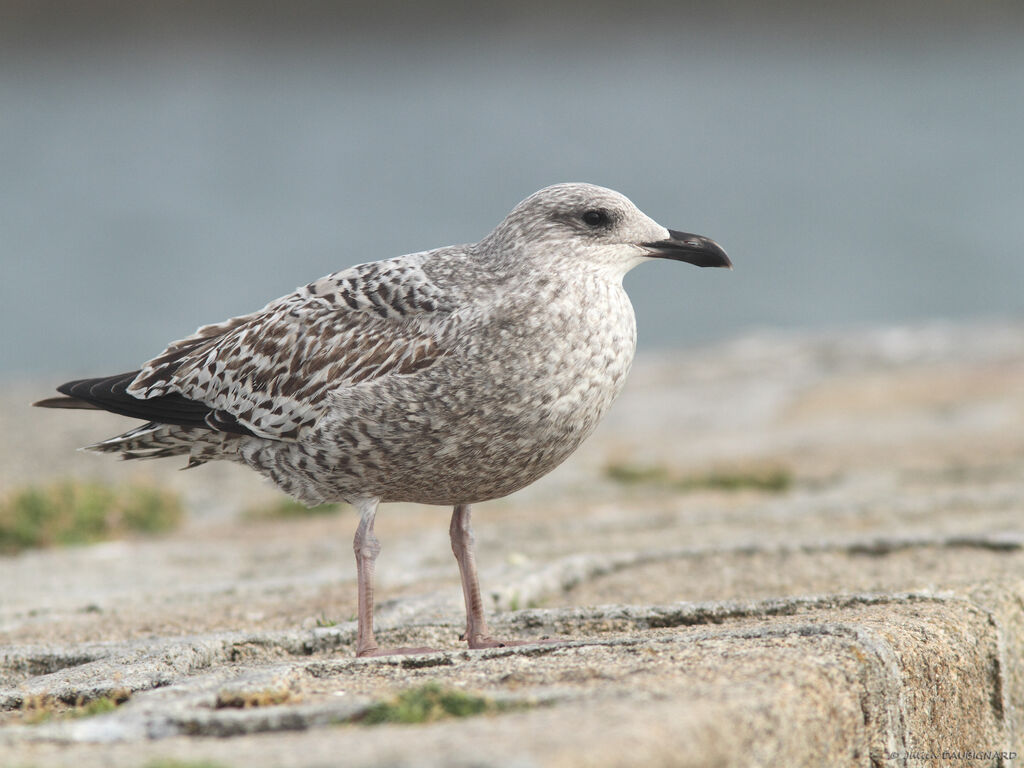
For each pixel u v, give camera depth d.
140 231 54.53
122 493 15.37
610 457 18.02
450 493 7.67
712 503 14.16
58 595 10.83
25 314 42.47
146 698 5.62
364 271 7.88
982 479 14.22
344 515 15.17
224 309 43.03
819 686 5.44
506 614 8.30
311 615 9.09
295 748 4.54
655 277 44.78
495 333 7.26
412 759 4.21
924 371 22.33
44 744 4.95
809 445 17.70
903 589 8.66
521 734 4.44
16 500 14.46
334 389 7.51
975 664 6.96
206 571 11.94
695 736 4.51
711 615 8.00
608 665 5.84
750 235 50.69
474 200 59.88
